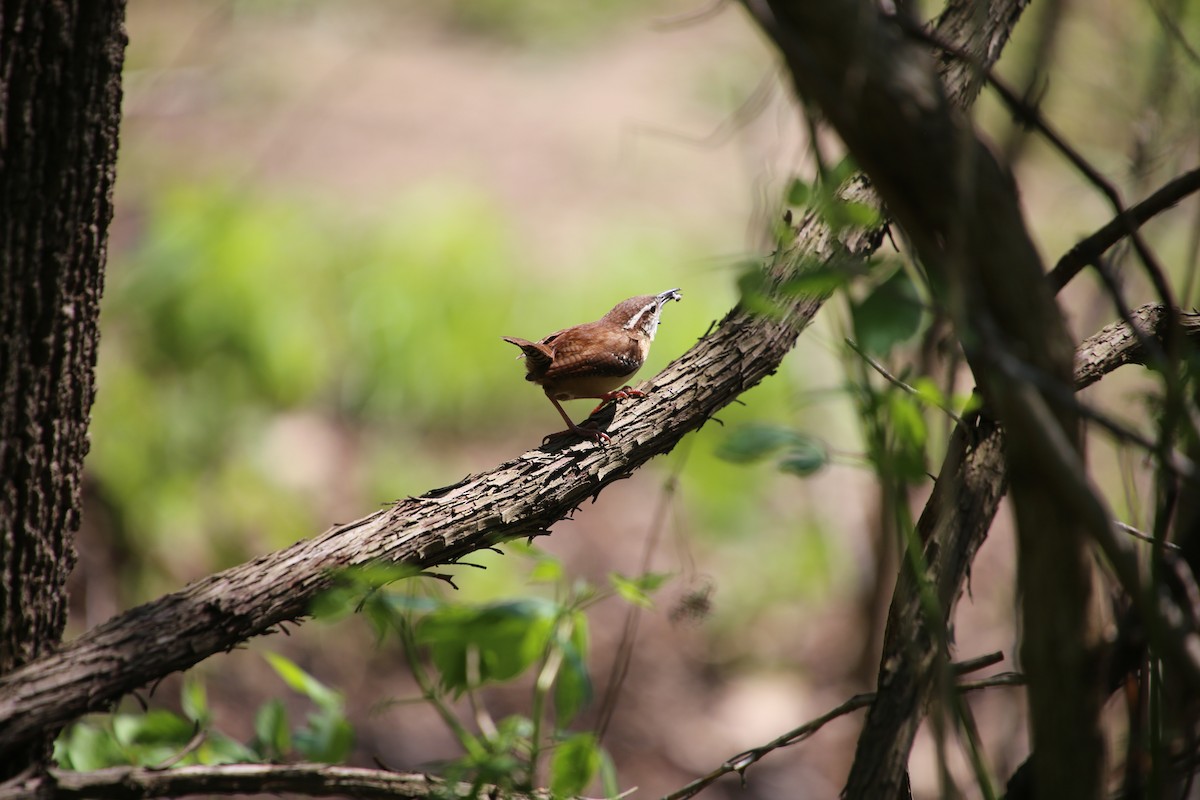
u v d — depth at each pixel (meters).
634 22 29.16
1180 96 8.59
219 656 13.59
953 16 5.76
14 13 4.32
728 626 15.70
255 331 16.53
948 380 4.50
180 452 15.05
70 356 4.72
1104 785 3.78
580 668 5.84
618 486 17.53
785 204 5.62
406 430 17.34
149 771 4.56
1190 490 4.96
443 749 13.09
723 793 13.18
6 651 4.70
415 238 18.39
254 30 26.28
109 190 4.74
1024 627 3.76
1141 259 4.04
